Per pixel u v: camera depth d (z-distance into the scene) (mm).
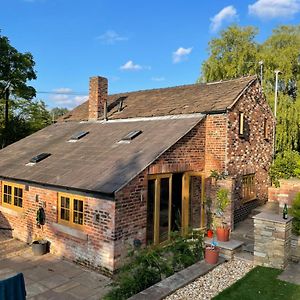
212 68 28266
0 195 13586
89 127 17188
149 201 10641
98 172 10648
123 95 20391
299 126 22297
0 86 24375
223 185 12789
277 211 14508
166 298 6562
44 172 12070
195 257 8812
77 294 8039
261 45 27922
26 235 12266
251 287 7133
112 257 9156
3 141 26438
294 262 8773
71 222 10531
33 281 8773
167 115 14617
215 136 13227
